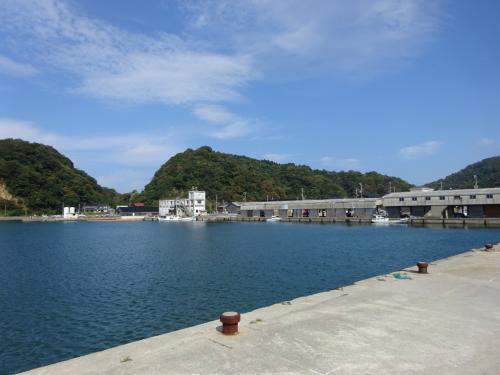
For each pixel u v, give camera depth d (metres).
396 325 9.46
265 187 182.75
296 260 37.94
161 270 33.41
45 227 120.25
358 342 8.34
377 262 36.31
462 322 9.66
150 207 186.75
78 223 149.62
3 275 32.09
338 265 34.59
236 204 151.38
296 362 7.33
